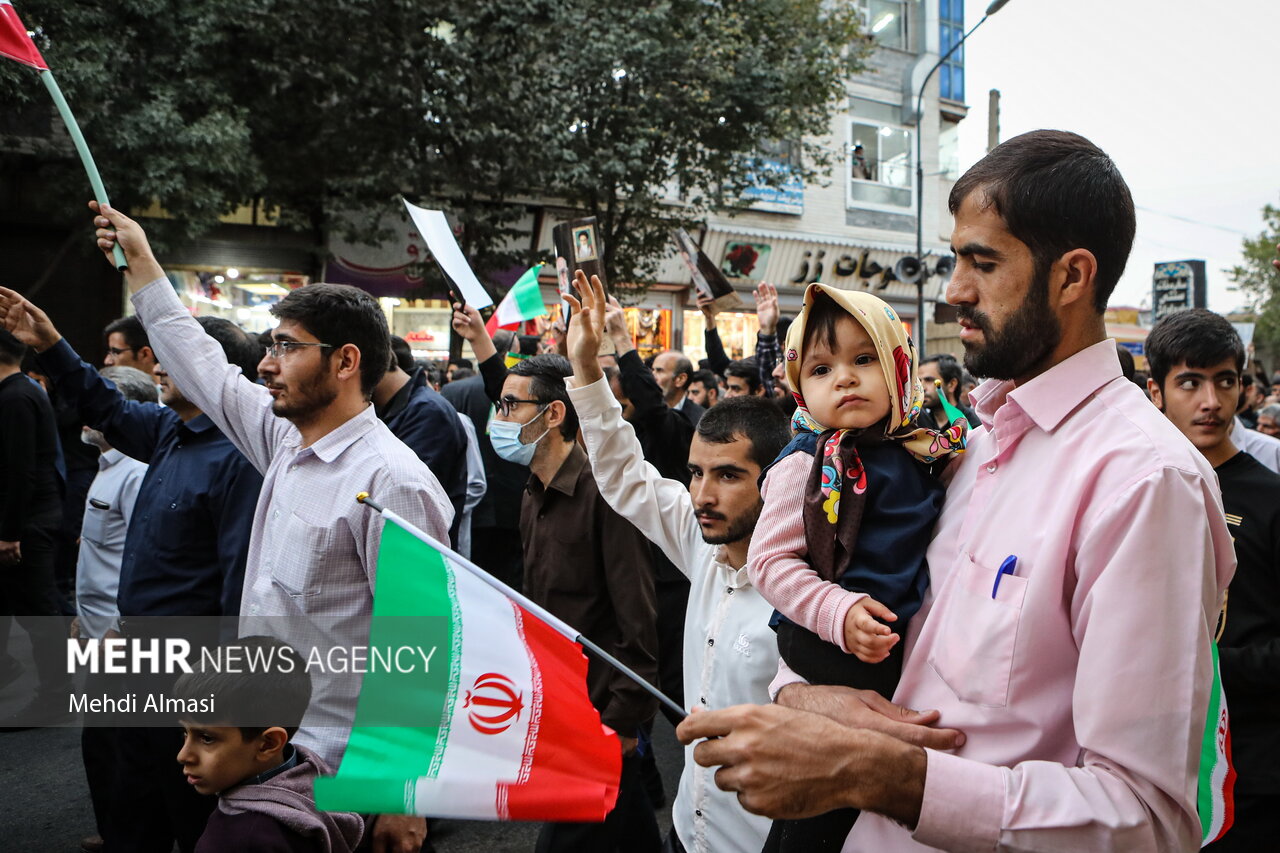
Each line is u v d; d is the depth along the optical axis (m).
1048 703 1.11
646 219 12.92
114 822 2.82
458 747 1.61
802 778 1.07
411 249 13.36
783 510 1.50
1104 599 1.04
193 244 11.96
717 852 1.86
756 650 1.85
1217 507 1.12
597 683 2.69
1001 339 1.21
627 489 2.33
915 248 18.81
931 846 1.05
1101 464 1.11
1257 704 2.16
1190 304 9.96
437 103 11.02
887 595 1.32
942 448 1.42
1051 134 1.24
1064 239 1.17
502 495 5.29
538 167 11.55
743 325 17.25
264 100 10.85
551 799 1.56
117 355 4.50
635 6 11.46
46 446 4.80
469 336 4.04
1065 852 1.00
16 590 4.74
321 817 2.05
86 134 9.28
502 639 1.65
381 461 2.30
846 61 13.27
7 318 3.10
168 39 9.82
